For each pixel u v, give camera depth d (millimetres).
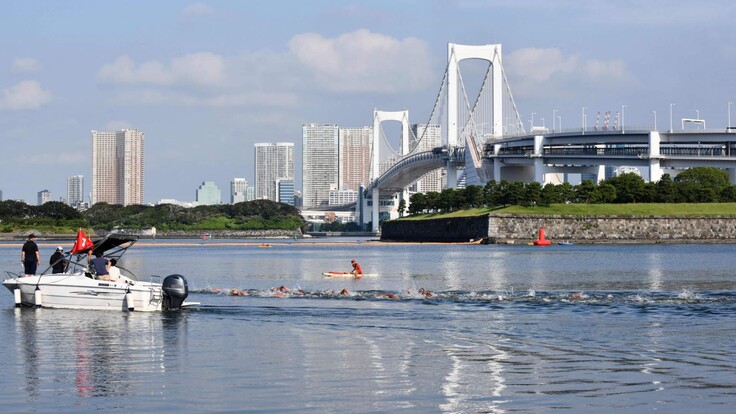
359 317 47531
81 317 46812
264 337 40375
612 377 31281
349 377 31375
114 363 33938
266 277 84688
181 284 50031
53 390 29203
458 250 160375
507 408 26891
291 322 45469
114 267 50250
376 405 27250
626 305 53250
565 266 101500
